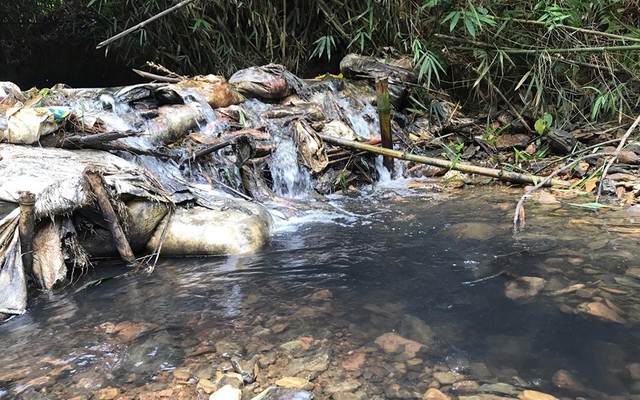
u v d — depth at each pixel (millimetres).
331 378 1709
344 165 5059
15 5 9914
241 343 1975
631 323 1988
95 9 8867
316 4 7172
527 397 1552
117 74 9922
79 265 2881
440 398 1570
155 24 7461
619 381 1619
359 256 2941
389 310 2219
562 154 5395
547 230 3203
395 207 4117
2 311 2340
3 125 3502
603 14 5738
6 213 2764
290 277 2662
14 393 1693
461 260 2791
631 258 2639
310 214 3949
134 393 1676
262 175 4566
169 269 2889
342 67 6855
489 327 2016
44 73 10477
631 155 4766
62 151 3371
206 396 1641
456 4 5797
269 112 5246
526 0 5996
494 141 5812
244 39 7723
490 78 6367
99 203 2820
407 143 5902
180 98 4672
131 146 3740
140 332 2107
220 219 3248
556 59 5848
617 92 5594
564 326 1992
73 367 1853
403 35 6938
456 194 4473
